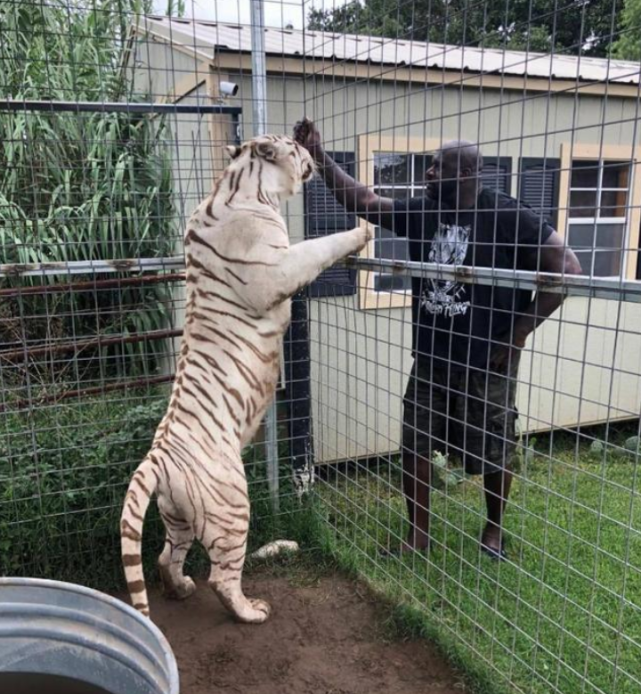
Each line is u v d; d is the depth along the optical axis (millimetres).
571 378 5363
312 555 3664
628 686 2541
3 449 3328
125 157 4906
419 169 4445
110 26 5062
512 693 2514
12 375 3814
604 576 3314
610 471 4598
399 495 4250
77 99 4469
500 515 3379
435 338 3406
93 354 4328
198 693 2654
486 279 2449
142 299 4641
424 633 2924
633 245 5188
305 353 3938
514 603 3084
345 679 2734
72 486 3357
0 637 2453
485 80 4359
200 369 2820
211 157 4199
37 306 4578
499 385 3295
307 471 4039
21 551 3254
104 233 4469
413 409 3490
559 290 2146
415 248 3520
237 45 4109
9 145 4809
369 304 4363
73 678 2432
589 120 4910
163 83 5219
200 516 2787
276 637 2994
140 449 3482
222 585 2936
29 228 4699
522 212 3145
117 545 3396
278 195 2875
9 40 4785
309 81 4234
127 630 2264
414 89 4262
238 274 2750
